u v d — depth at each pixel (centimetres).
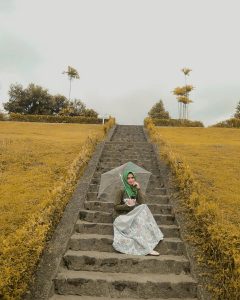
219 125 3706
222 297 602
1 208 946
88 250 756
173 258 719
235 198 1066
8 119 3931
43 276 638
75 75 5603
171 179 1132
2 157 1439
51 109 7206
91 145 1489
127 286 642
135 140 2214
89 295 636
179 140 2352
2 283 521
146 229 753
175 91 5875
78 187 1043
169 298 637
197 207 821
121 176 837
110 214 880
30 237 657
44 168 1328
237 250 632
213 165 1466
